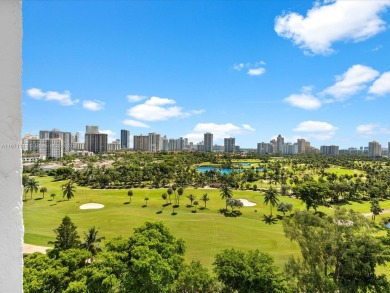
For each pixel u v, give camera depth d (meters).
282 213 70.12
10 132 1.44
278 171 123.31
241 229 54.12
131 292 20.38
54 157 175.12
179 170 115.12
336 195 90.56
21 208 1.46
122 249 23.50
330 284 19.67
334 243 20.11
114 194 86.88
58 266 21.22
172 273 21.86
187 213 67.25
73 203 76.25
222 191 77.31
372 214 74.12
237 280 24.31
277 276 22.91
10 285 1.41
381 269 30.69
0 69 1.44
